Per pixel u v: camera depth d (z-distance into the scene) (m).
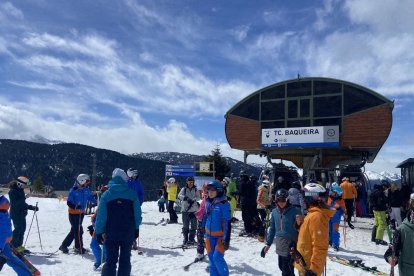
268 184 12.18
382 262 9.10
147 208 23.44
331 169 21.48
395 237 4.23
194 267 7.71
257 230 11.97
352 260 8.85
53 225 14.48
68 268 7.45
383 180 13.48
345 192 15.20
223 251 6.24
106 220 5.74
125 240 5.71
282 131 22.45
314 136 21.80
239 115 23.86
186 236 10.01
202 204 8.13
